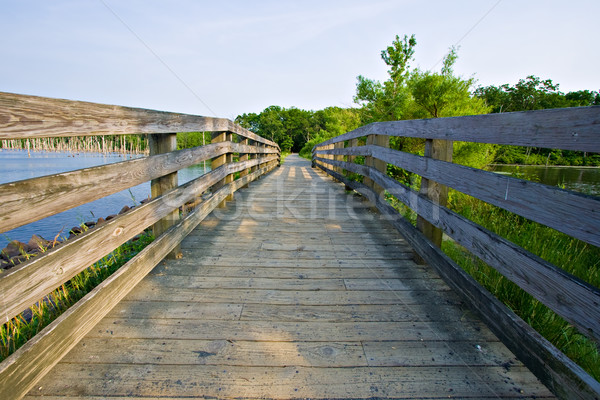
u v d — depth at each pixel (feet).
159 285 7.05
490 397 4.17
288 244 9.84
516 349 4.41
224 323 5.69
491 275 7.22
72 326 4.46
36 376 3.81
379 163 12.51
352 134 18.30
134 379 4.35
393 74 26.20
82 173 4.59
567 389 3.53
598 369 4.81
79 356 4.77
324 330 5.55
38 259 3.78
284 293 6.81
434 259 7.07
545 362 3.86
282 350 5.02
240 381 4.37
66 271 4.29
